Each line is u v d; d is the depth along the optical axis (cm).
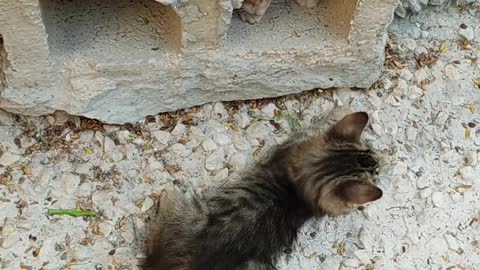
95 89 55
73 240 55
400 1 63
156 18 55
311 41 57
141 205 57
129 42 55
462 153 62
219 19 52
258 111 61
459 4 66
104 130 58
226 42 55
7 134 57
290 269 56
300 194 55
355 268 57
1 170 56
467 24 66
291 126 60
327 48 57
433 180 60
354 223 58
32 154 57
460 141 62
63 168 57
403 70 64
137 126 59
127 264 55
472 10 66
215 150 59
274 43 56
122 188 57
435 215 59
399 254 58
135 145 58
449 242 59
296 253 57
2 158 56
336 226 58
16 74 53
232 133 60
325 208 55
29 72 53
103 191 57
